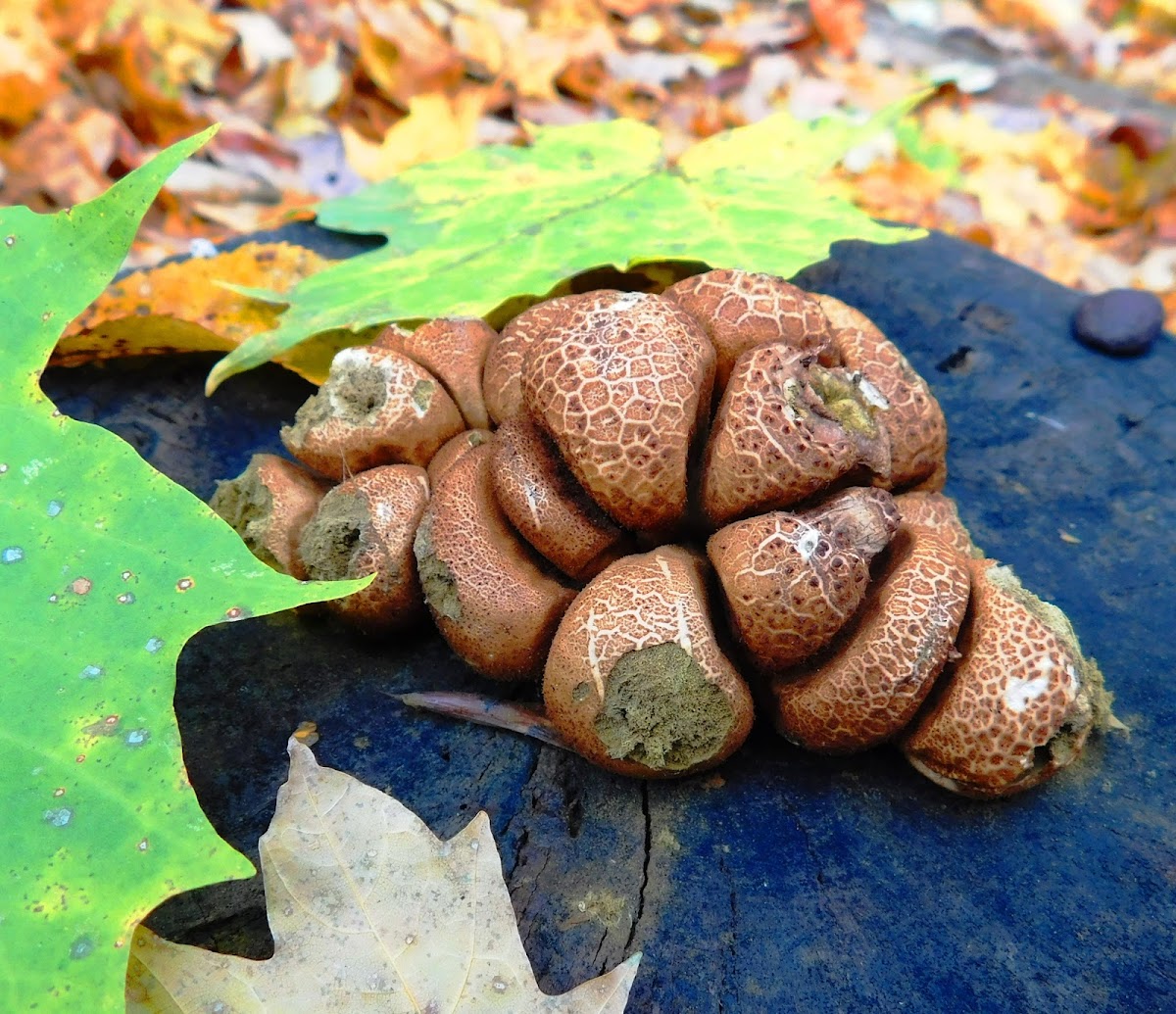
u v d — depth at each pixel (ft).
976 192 1.48
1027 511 0.71
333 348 0.72
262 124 1.36
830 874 0.54
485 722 0.59
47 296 0.51
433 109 1.43
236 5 1.36
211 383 0.65
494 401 0.61
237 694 0.61
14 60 1.20
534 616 0.56
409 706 0.60
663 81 1.61
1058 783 0.57
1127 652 0.63
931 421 0.60
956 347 0.80
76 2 1.22
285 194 1.34
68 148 1.24
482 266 0.68
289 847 0.49
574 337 0.54
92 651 0.45
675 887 0.54
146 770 0.43
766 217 0.70
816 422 0.53
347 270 0.69
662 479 0.53
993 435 0.75
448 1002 0.46
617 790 0.57
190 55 1.30
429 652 0.63
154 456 0.72
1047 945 0.52
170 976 0.46
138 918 0.40
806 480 0.53
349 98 1.44
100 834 0.42
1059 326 0.80
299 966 0.47
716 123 1.60
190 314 0.75
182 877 0.41
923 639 0.52
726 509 0.55
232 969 0.46
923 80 1.65
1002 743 0.52
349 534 0.59
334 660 0.63
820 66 1.67
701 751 0.54
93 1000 0.40
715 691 0.52
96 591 0.46
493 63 1.50
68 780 0.42
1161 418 0.75
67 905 0.41
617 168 0.77
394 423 0.60
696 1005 0.50
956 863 0.55
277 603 0.46
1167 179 1.42
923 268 0.84
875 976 0.51
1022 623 0.52
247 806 0.56
